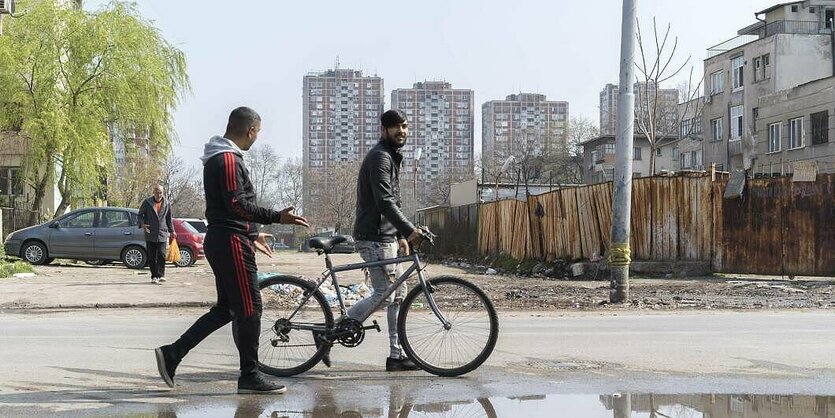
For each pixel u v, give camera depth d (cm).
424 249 4147
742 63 5281
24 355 793
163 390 623
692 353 811
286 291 698
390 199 686
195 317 1172
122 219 2436
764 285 1792
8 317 1162
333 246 709
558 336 945
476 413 543
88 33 3275
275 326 686
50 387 635
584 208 2184
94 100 3281
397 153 708
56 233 2422
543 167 8794
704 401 580
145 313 1232
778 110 4456
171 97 3516
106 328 1024
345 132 12438
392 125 699
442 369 684
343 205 9938
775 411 547
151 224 1756
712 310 1300
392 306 711
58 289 1576
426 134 12231
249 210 604
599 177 7562
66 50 3303
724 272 2047
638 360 767
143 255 2403
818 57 4950
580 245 2208
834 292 1631
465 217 3506
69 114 3266
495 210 2981
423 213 4512
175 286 1678
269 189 10506
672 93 7244
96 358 776
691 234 2067
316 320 691
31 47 3173
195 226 2948
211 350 830
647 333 976
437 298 686
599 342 891
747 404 569
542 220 2441
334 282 703
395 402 578
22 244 2431
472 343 684
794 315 1205
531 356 790
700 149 6225
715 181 2062
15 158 3803
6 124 3291
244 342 610
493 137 12062
